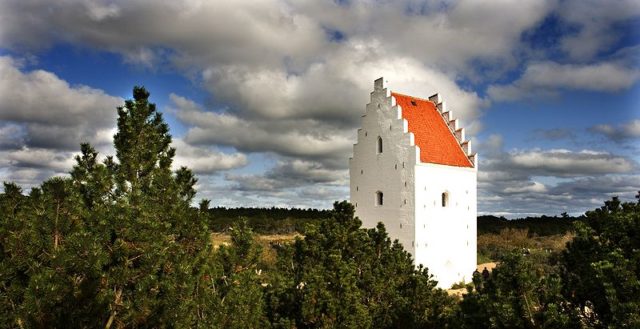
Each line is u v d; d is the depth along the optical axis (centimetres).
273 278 1616
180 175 1281
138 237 1006
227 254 1355
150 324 1041
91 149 1185
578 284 1070
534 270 1186
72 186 1112
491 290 1209
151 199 1167
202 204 1261
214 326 1178
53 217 1050
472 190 3869
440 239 3603
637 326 835
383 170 3762
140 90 1255
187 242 1227
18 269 1040
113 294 995
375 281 1677
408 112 3925
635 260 970
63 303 945
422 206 3503
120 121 1211
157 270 1070
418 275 1747
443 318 1639
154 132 1245
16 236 1048
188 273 1116
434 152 3731
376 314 1639
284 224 8188
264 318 1472
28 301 900
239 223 1423
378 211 3788
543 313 1029
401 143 3609
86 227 1034
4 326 948
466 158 3966
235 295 1267
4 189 1277
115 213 1000
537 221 8750
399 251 1869
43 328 917
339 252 1639
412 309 1669
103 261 955
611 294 895
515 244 5994
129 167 1183
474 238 3844
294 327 1488
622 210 1169
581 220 1255
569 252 1235
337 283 1524
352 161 4066
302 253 1795
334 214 1881
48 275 930
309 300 1464
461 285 3603
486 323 1151
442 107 4241
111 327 1043
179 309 1070
